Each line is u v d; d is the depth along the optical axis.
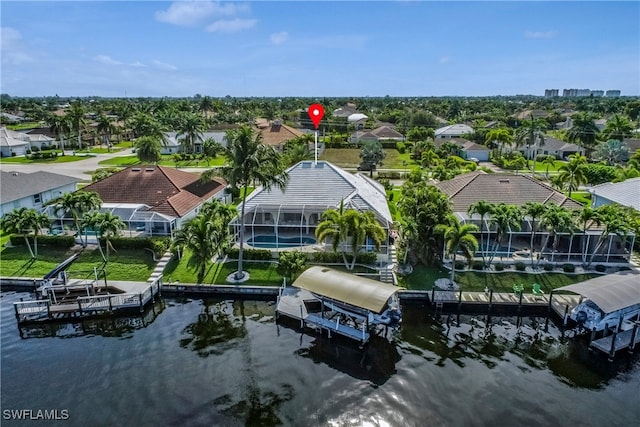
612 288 33.47
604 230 41.59
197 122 115.75
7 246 47.38
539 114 180.62
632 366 30.12
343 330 32.84
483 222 46.41
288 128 115.69
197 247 39.81
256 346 31.97
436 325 35.25
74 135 131.25
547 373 29.14
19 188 59.03
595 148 105.31
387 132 136.25
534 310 36.81
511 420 24.58
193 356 30.58
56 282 38.94
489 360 30.48
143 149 91.44
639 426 24.41
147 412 24.83
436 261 43.25
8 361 29.97
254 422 24.14
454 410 25.27
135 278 41.09
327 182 52.19
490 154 113.44
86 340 32.81
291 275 41.44
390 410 25.20
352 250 43.06
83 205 46.66
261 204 49.62
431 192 45.09
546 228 42.88
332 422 24.22
